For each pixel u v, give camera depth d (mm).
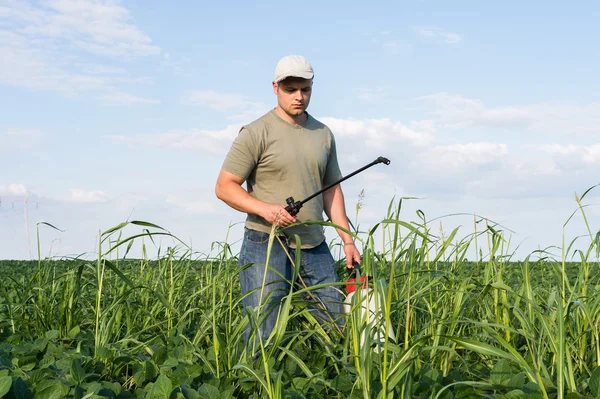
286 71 3695
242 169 3793
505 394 2471
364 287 3291
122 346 3568
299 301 3395
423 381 2635
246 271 3811
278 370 3088
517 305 3393
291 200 3705
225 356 3180
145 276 5328
